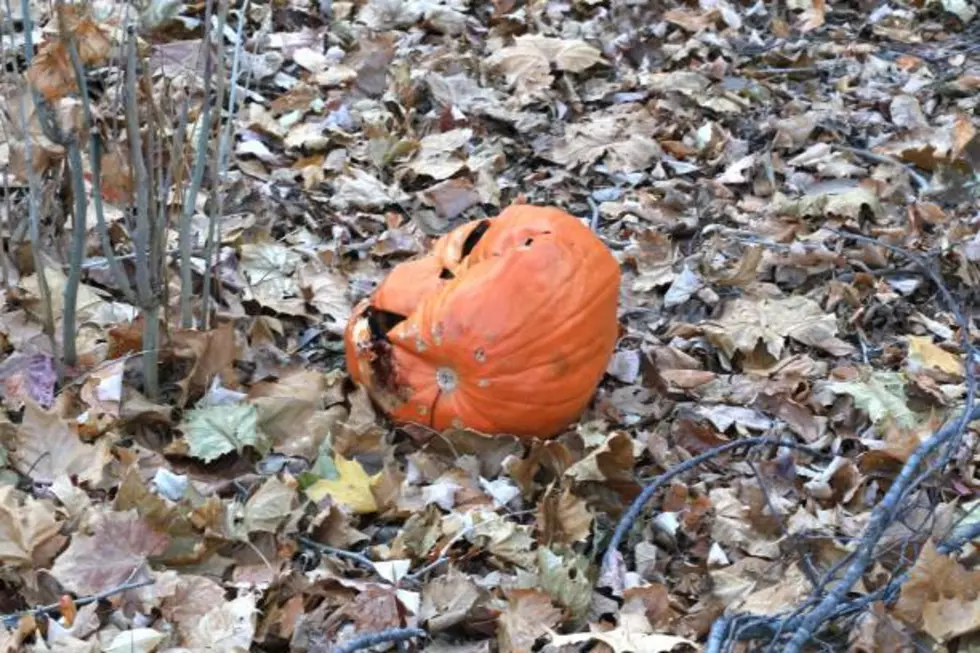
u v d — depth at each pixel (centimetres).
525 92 266
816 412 196
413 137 251
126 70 179
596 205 240
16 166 178
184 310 187
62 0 162
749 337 207
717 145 256
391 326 183
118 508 163
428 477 178
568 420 179
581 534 169
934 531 172
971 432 188
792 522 175
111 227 207
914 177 249
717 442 188
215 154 182
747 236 233
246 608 155
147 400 181
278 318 205
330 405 187
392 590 160
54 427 171
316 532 169
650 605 163
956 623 152
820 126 263
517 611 158
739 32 297
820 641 154
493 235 179
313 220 227
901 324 215
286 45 270
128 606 156
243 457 178
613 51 283
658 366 203
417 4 287
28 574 157
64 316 181
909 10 310
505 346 172
